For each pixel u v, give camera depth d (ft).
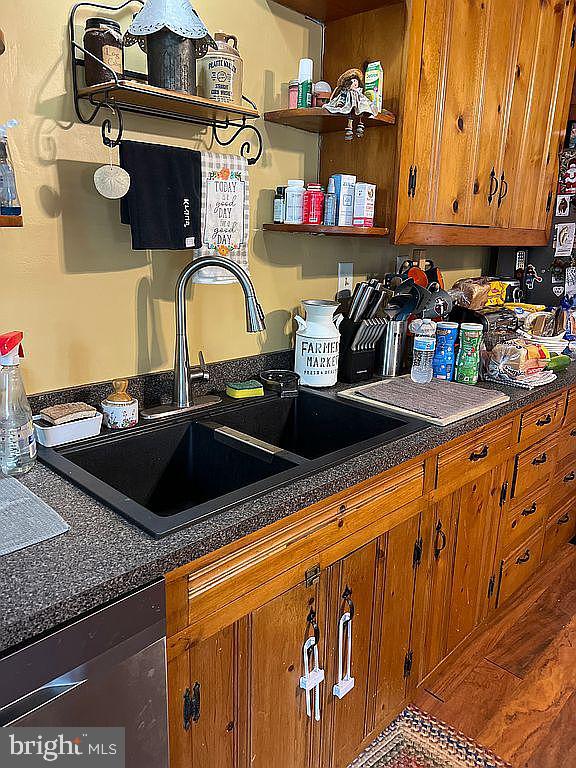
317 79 6.08
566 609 7.61
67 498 3.47
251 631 3.64
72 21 4.19
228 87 4.63
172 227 4.67
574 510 9.00
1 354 3.69
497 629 7.22
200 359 5.34
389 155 5.66
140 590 2.86
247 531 3.34
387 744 5.53
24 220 4.21
